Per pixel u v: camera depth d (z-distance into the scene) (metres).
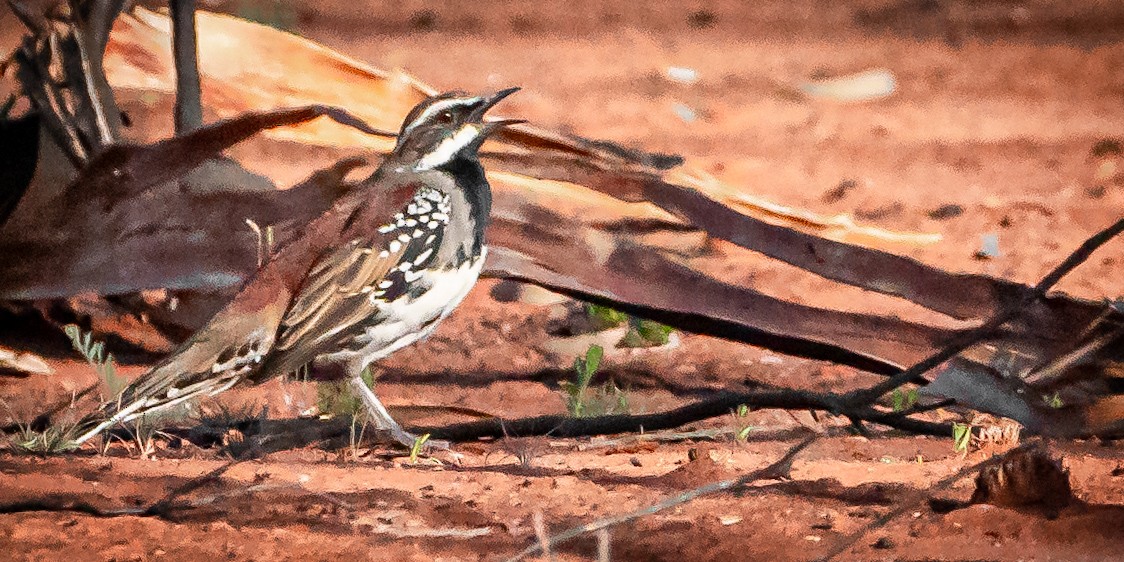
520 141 12.62
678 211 12.21
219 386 9.95
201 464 9.88
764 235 11.91
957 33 35.47
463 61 33.16
